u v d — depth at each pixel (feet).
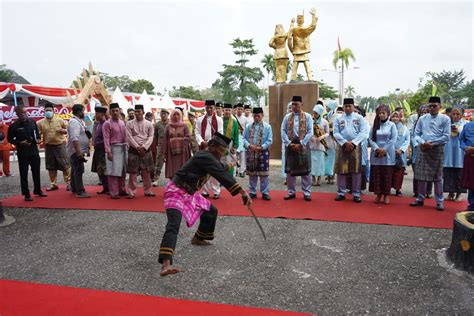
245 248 14.85
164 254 11.48
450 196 23.18
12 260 13.88
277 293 11.22
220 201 22.66
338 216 19.17
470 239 12.34
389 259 13.69
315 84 37.45
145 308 10.24
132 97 74.90
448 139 19.60
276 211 20.25
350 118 21.95
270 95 39.88
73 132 23.43
